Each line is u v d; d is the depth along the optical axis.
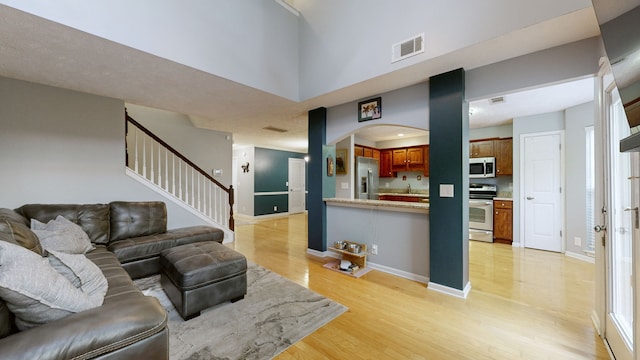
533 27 1.76
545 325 1.98
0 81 2.67
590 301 2.35
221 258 2.30
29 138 2.84
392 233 3.09
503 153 4.66
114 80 2.70
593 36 1.87
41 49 2.04
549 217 3.94
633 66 0.80
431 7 2.20
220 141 5.51
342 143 5.54
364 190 5.82
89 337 1.04
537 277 2.92
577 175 3.62
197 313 2.10
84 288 1.43
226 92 3.02
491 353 1.67
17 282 1.05
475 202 4.65
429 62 2.28
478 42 1.96
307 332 1.89
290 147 7.79
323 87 3.07
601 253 1.81
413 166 6.07
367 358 1.63
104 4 1.88
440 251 2.58
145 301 1.34
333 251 3.59
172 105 3.59
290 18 3.25
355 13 2.74
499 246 4.24
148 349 1.19
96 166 3.26
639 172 1.24
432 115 2.59
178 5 2.28
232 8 2.66
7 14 1.60
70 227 2.49
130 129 4.57
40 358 0.92
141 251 2.85
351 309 2.23
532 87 2.12
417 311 2.20
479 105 3.61
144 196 3.69
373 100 3.13
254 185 7.24
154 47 2.13
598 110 1.83
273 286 2.70
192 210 4.19
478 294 2.51
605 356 1.63
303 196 8.66
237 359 1.61
